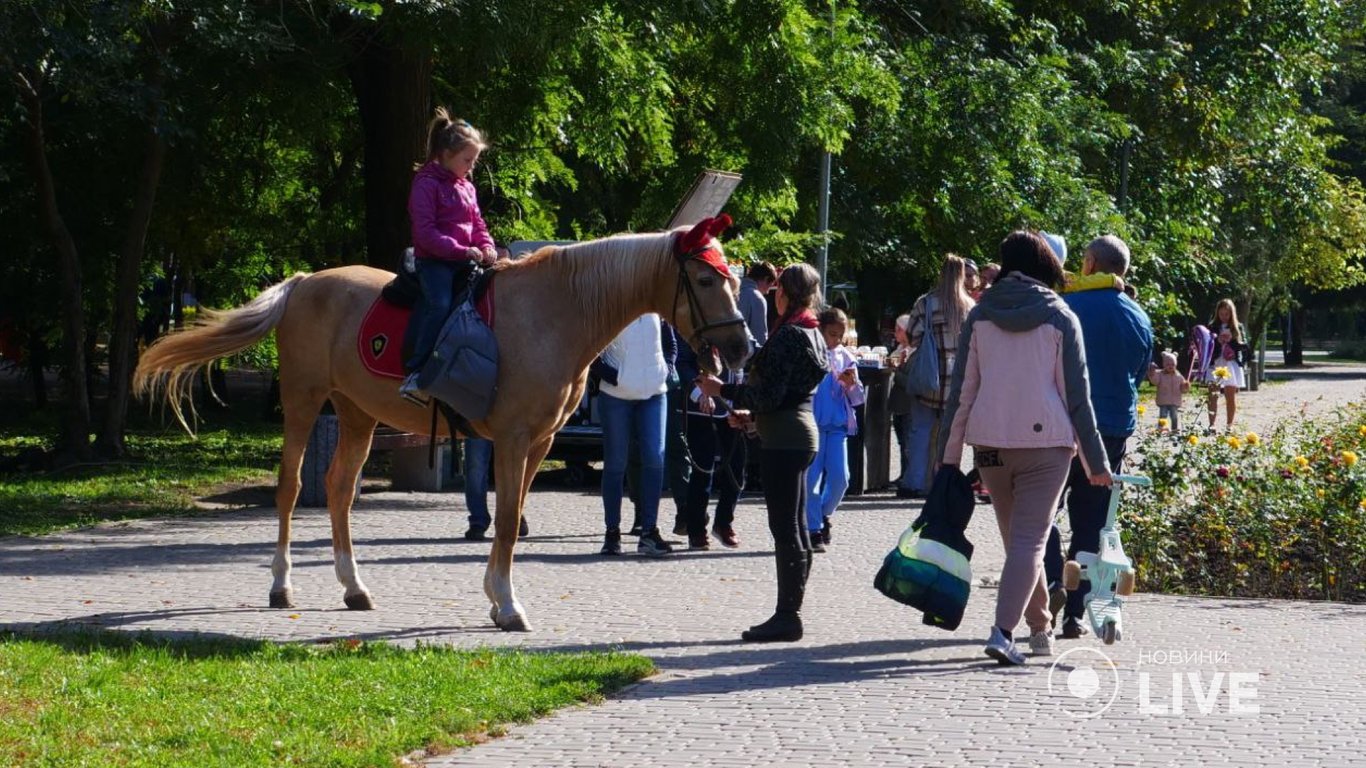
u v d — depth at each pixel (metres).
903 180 25.09
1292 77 32.66
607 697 6.80
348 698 6.46
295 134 19.88
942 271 14.83
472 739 6.07
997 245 25.02
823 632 8.42
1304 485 10.75
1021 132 24.89
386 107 18.34
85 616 8.57
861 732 6.22
